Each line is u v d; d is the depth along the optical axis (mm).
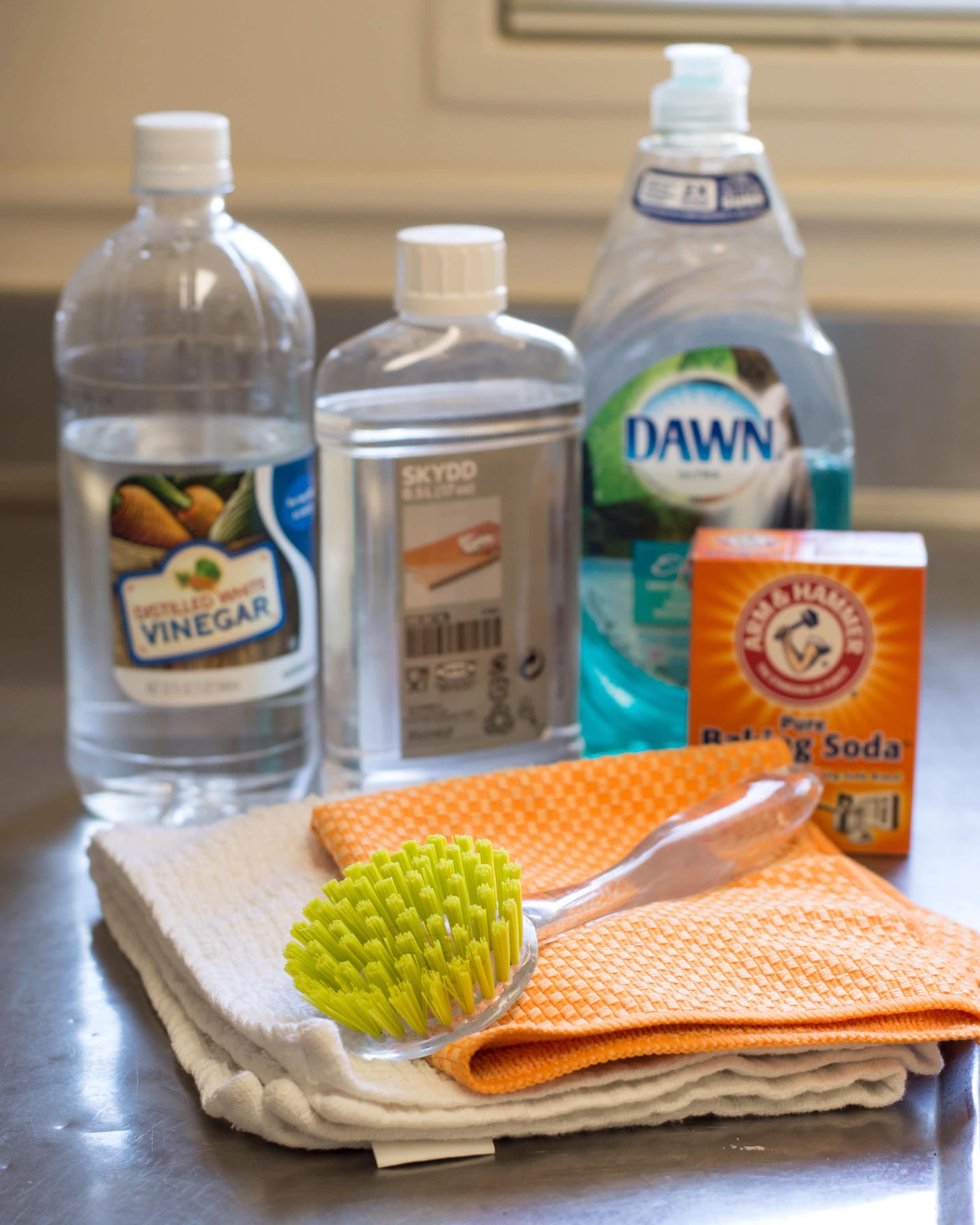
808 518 750
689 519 741
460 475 688
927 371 1047
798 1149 492
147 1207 468
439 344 684
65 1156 491
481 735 721
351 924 517
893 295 1064
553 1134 495
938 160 1050
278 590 692
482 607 707
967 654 900
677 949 533
